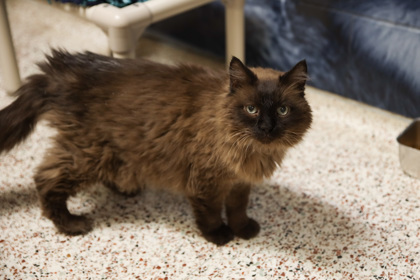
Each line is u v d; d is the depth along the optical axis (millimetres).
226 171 1829
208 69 1975
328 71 2826
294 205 2189
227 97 1747
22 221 2117
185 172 1920
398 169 2361
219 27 3121
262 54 3068
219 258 1940
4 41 2709
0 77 3027
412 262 1892
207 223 1992
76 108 1920
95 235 2049
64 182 1985
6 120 1987
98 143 1938
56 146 1976
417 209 2127
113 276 1863
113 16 2045
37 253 1964
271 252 1962
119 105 1907
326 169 2383
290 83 1718
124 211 2176
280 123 1718
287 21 2840
